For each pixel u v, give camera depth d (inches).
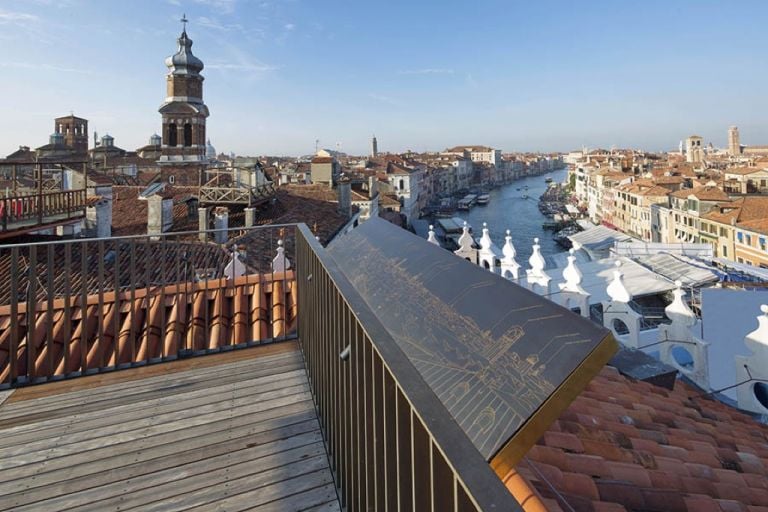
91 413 159.3
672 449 126.5
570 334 73.5
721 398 232.4
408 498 63.2
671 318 249.6
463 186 6318.9
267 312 267.6
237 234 814.5
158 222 821.2
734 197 2010.3
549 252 2787.9
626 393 173.8
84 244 192.4
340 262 167.6
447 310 98.3
